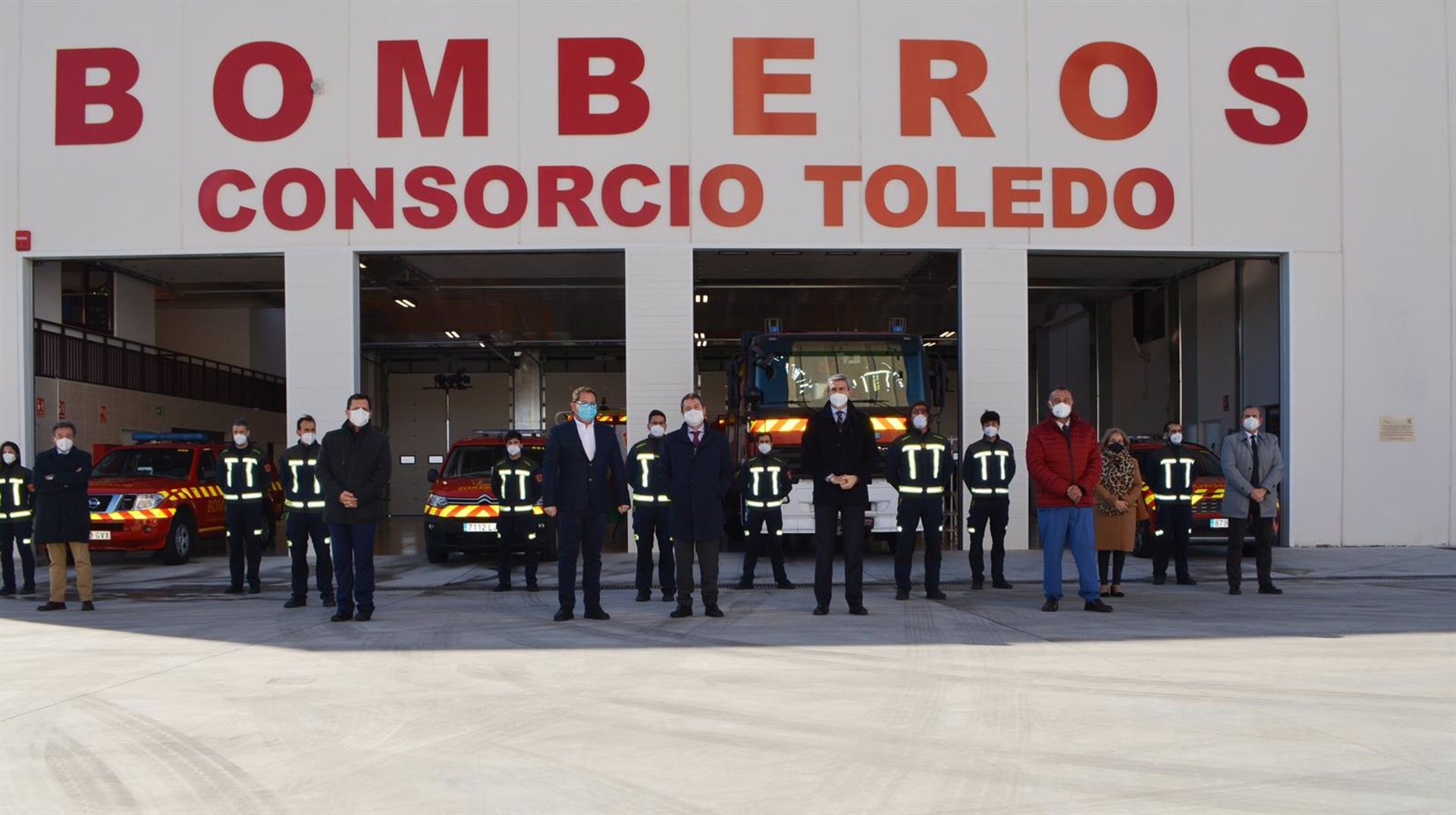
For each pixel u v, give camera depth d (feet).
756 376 54.13
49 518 39.37
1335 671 25.12
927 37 61.62
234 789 16.92
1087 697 22.44
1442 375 62.49
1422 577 48.96
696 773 17.46
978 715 21.02
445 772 17.66
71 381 68.74
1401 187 62.85
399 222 61.00
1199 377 78.07
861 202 61.21
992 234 61.41
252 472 46.03
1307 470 61.77
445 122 61.16
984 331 61.31
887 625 33.19
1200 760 17.92
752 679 24.56
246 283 81.41
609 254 67.67
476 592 45.42
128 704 22.80
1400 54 63.10
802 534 56.59
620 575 53.16
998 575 44.86
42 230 61.52
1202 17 62.44
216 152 61.36
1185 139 62.13
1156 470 45.44
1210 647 28.63
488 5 61.36
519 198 61.00
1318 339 62.13
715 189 61.05
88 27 61.72
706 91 61.21
